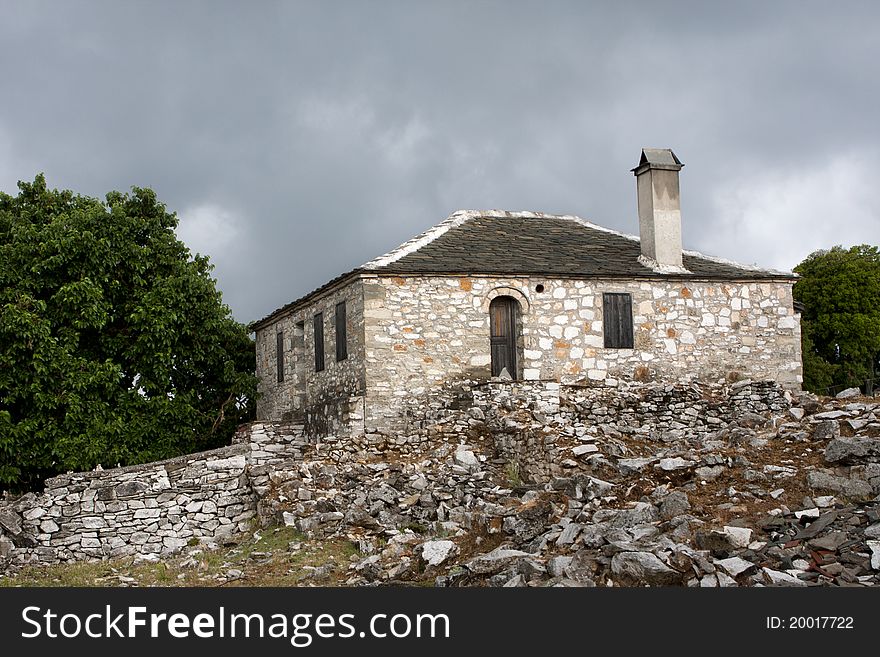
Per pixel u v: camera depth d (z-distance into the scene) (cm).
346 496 2148
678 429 2603
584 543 1554
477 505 2028
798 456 1889
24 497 2230
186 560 2012
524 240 3023
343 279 2777
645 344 2866
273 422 3011
